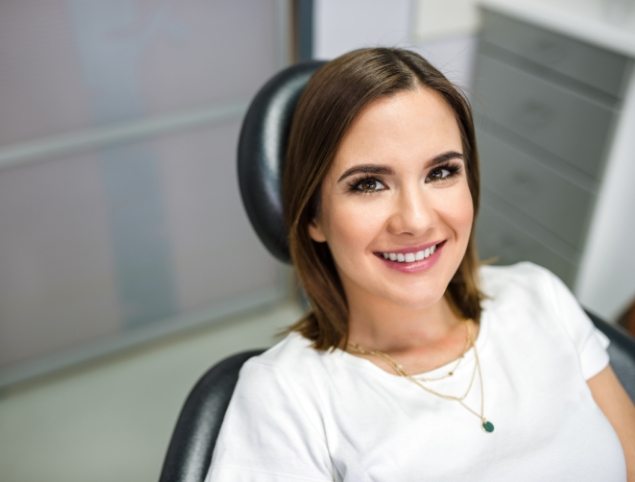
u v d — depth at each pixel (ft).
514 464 2.96
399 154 2.76
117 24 5.55
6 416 6.46
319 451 2.92
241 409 2.99
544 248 7.00
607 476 3.07
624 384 3.46
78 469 5.94
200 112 6.28
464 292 3.38
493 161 7.30
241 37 6.12
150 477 5.88
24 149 5.72
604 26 5.82
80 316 6.77
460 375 3.13
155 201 6.53
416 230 2.80
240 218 7.06
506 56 6.79
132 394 6.71
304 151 2.92
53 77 5.55
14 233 6.06
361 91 2.72
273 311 7.75
